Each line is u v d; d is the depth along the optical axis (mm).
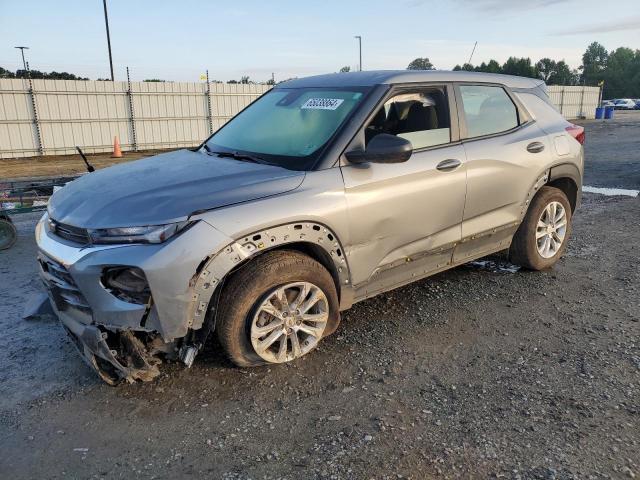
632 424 2965
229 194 3213
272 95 4754
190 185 3303
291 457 2750
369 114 3814
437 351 3824
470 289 4945
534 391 3303
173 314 3012
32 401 3271
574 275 5285
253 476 2621
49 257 3252
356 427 2979
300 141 3834
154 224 2973
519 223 4914
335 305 3711
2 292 5121
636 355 3723
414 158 3984
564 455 2723
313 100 4199
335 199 3506
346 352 3807
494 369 3576
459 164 4227
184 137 27938
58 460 2764
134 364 3246
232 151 4086
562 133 5195
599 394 3252
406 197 3881
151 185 3355
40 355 3832
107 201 3213
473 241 4566
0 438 2934
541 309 4512
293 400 3246
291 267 3395
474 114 4527
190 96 27547
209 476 2631
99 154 25234
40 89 23547
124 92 25656
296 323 3535
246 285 3275
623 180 11000
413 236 4023
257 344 3398
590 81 106750
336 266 3631
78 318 3242
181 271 2963
